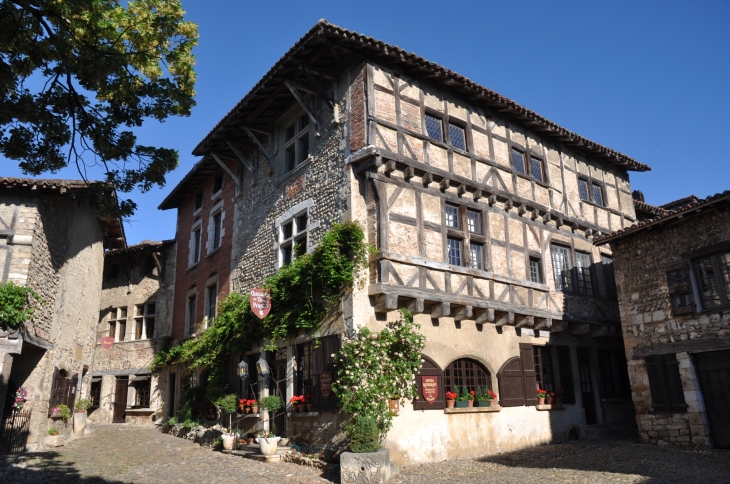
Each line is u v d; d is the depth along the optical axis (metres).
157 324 20.70
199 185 19.59
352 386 9.59
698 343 10.89
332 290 10.48
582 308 13.88
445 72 11.82
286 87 12.76
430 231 11.16
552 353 13.34
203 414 15.32
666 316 11.58
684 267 11.34
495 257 12.22
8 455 10.77
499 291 11.91
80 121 7.56
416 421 10.19
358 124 11.08
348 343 9.77
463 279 11.30
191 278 18.86
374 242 10.48
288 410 11.48
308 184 12.40
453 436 10.68
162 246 21.03
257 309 11.67
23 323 11.16
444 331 11.16
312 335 11.04
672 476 7.96
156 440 14.21
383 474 8.33
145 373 20.42
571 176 15.06
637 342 12.05
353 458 8.41
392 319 10.49
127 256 22.23
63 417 13.75
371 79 11.17
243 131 14.76
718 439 10.45
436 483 8.36
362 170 10.82
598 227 15.23
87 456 11.17
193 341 16.69
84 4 6.49
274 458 10.38
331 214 11.36
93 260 17.11
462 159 12.23
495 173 12.80
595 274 14.66
